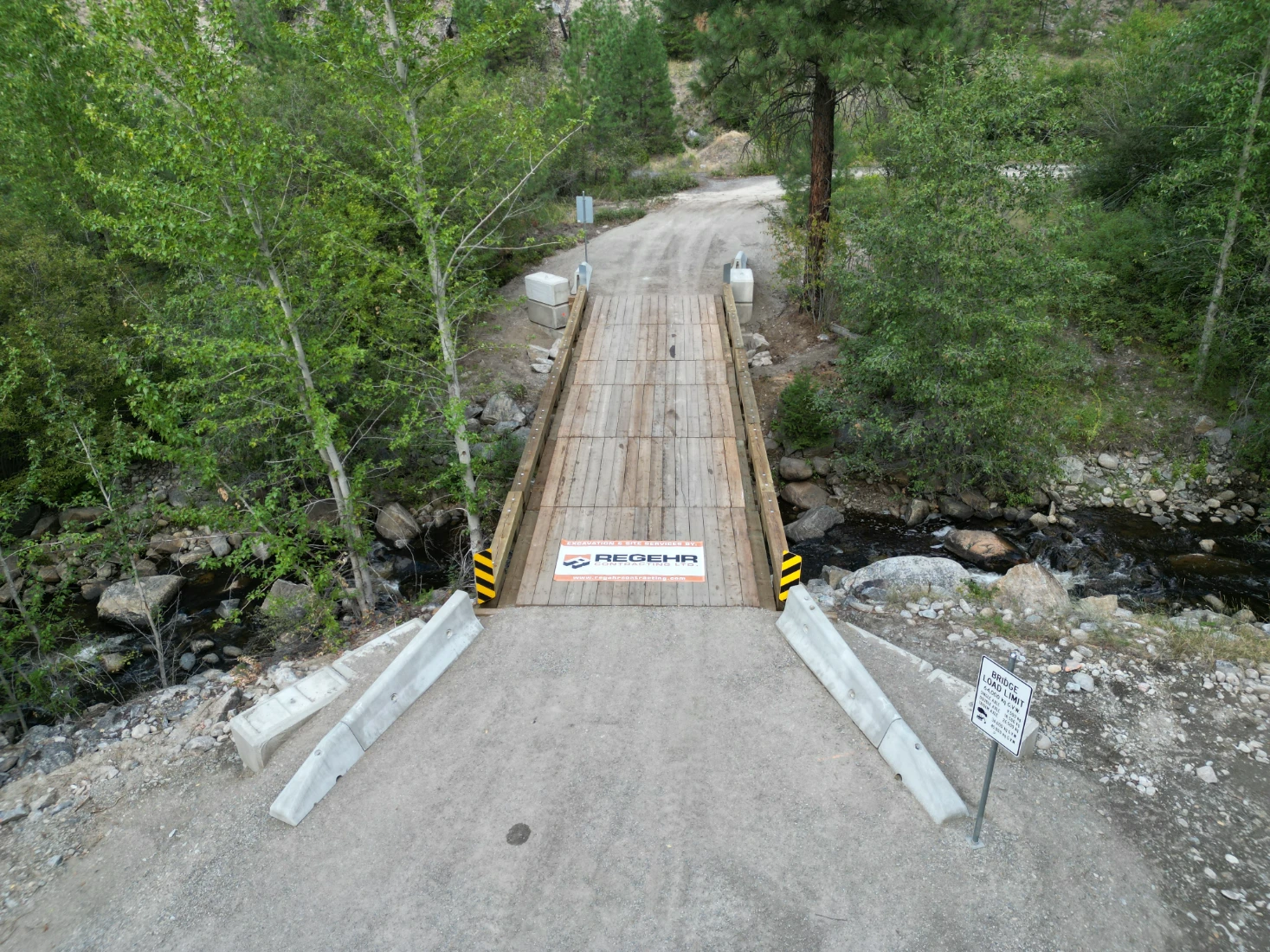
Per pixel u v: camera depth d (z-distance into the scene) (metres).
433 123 11.94
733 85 18.17
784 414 18.14
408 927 6.20
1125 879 6.48
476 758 7.78
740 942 5.96
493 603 10.21
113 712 9.87
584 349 18.20
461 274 17.45
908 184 15.15
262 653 12.80
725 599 10.20
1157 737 8.05
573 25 38.44
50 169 18.66
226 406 11.88
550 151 13.59
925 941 5.93
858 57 15.84
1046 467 15.53
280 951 6.09
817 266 21.03
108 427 17.09
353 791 7.49
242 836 7.16
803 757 7.62
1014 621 10.10
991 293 14.15
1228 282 17.03
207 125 9.53
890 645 9.32
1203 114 18.34
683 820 6.99
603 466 13.54
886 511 16.56
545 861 6.67
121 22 8.92
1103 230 20.22
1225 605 12.91
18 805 7.97
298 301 11.98
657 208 32.31
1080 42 42.72
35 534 16.94
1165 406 17.86
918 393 15.04
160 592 14.70
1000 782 7.41
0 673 11.52
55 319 15.84
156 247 10.42
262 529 11.73
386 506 16.95
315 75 20.11
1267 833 6.93
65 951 6.29
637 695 8.52
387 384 12.83
